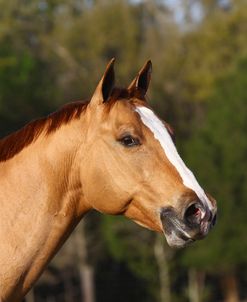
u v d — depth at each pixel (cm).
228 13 5312
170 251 3675
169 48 5075
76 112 670
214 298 4275
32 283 655
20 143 670
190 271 3862
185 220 626
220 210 3691
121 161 646
